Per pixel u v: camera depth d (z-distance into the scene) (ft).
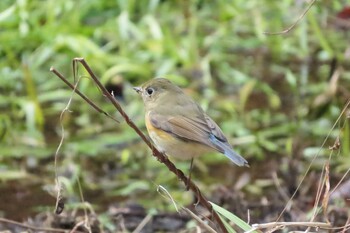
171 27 50.80
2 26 48.75
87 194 36.96
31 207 35.73
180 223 33.60
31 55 47.65
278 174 38.29
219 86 47.14
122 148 41.34
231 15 51.01
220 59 48.47
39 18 50.55
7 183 38.09
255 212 33.65
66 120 43.91
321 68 48.37
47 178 38.42
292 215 32.68
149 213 33.78
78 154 40.70
